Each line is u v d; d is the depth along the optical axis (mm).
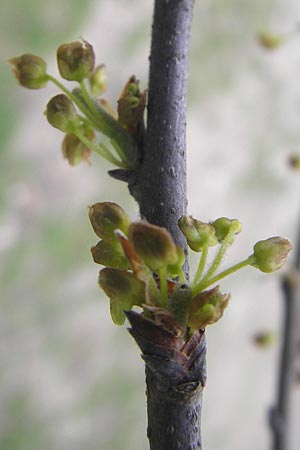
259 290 456
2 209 446
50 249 445
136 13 492
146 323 91
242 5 500
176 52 104
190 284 92
